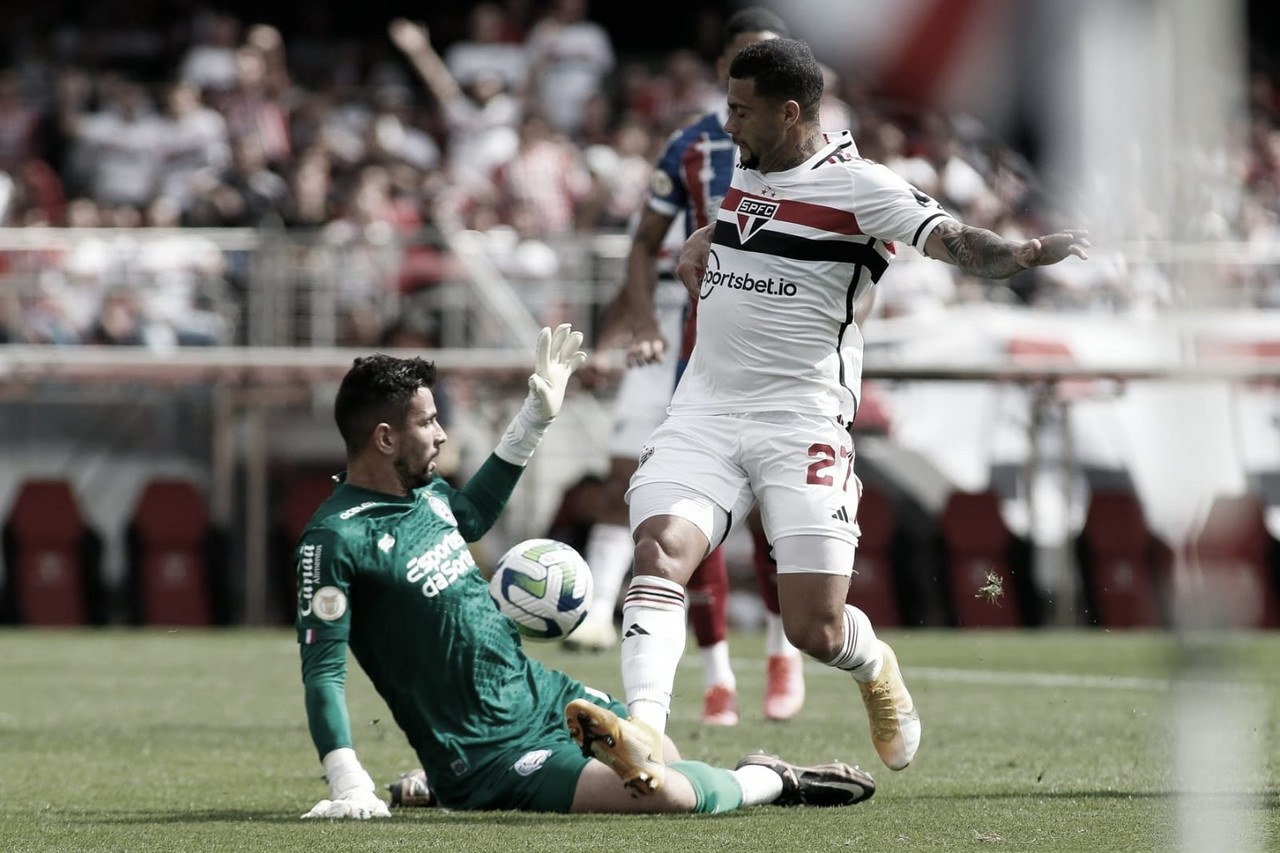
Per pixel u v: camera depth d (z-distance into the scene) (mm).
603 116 64250
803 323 16281
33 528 49375
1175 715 7754
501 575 16469
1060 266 51812
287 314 50688
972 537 49562
